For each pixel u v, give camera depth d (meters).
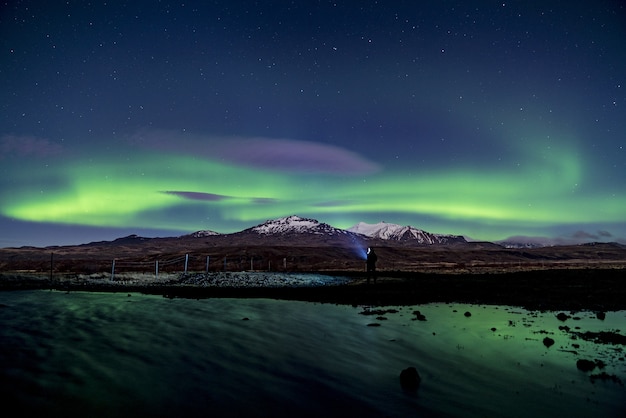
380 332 13.17
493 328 14.09
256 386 7.73
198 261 102.25
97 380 7.47
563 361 10.20
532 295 24.14
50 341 10.06
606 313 17.83
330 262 119.12
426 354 10.68
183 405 6.64
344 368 9.20
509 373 9.21
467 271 57.09
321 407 6.95
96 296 20.84
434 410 7.06
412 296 23.27
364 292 25.36
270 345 10.87
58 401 6.46
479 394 7.89
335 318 15.60
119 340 10.53
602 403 7.54
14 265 64.69
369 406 7.10
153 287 28.11
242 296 22.55
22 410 6.05
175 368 8.45
